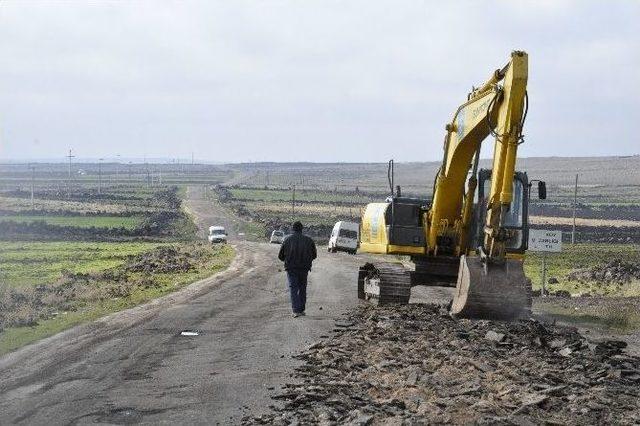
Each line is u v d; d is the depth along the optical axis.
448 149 20.09
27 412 10.06
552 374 12.05
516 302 17.42
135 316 19.86
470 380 11.48
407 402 10.20
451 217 20.58
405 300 20.56
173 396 10.80
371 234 22.58
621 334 18.50
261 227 133.88
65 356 14.01
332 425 9.07
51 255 64.06
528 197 19.39
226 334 16.44
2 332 17.23
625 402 10.66
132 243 90.81
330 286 29.34
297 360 13.24
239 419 9.56
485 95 17.31
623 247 91.56
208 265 46.31
